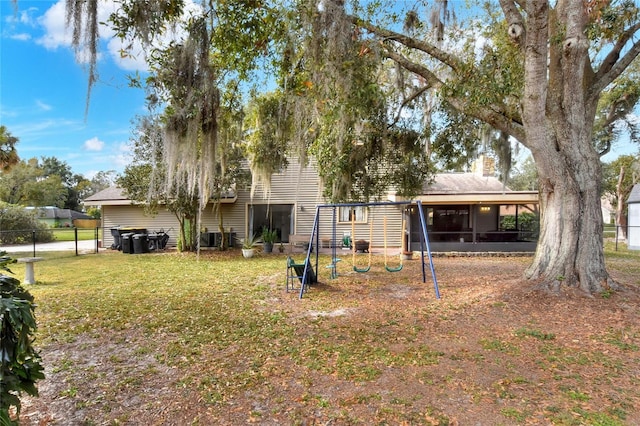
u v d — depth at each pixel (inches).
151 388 124.6
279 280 330.6
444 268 394.3
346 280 328.2
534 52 199.6
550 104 223.1
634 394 116.2
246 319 207.2
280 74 258.5
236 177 499.2
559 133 223.1
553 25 229.5
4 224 756.6
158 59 204.1
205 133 236.2
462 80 226.2
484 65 221.6
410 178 359.6
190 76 205.5
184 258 493.7
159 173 433.7
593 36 227.8
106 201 610.5
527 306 205.3
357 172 346.0
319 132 319.9
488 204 530.6
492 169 595.2
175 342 170.4
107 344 168.2
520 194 503.8
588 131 231.9
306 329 188.2
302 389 122.8
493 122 240.7
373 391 120.5
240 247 609.9
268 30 222.1
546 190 234.1
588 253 222.2
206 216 619.2
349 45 200.7
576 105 220.2
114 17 180.7
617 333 167.9
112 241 629.0
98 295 270.1
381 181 368.8
